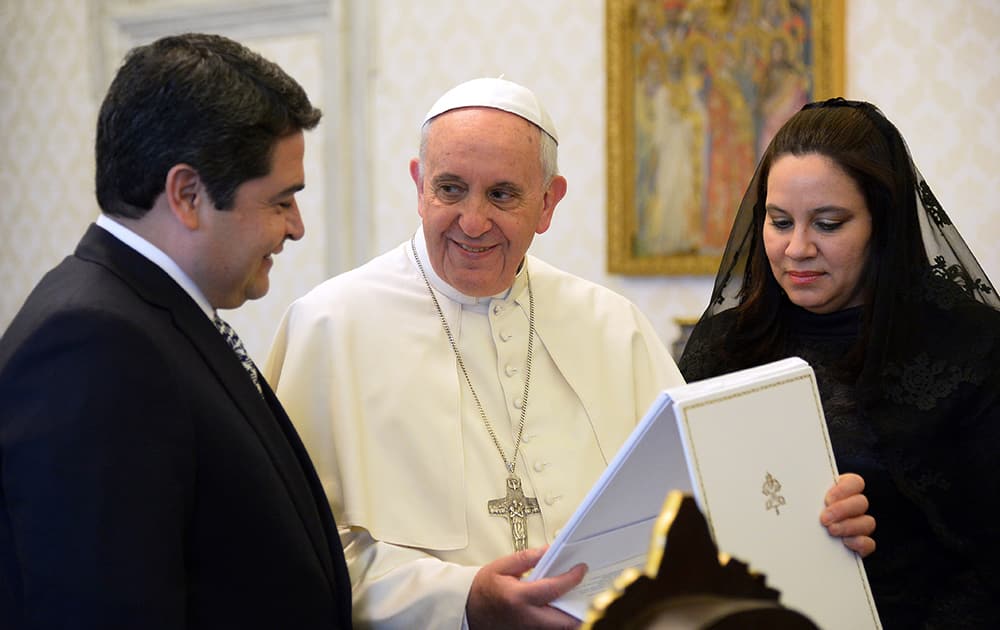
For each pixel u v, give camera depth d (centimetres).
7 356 155
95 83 670
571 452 230
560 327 241
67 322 154
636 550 189
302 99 179
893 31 464
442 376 228
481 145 212
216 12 628
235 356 179
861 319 233
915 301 226
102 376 151
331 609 181
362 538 215
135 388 154
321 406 224
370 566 210
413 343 230
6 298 712
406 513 215
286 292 623
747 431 167
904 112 464
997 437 214
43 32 686
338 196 601
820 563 171
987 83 446
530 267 250
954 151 454
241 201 171
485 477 224
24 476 148
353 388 223
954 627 213
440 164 215
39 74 689
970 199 452
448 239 219
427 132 220
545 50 543
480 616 192
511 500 221
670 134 513
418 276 238
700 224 510
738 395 168
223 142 167
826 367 238
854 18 473
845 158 226
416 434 221
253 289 183
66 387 150
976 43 448
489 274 221
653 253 520
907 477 219
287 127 175
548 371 237
